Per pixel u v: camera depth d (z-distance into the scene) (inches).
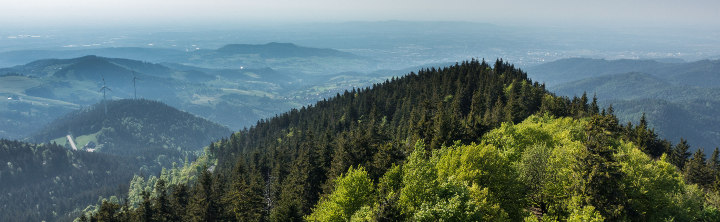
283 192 2910.9
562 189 1788.9
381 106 7691.9
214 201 2874.0
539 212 1995.6
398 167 1988.2
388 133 4921.3
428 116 3809.1
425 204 1433.3
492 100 5610.2
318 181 2965.1
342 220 1744.6
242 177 3599.9
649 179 1798.7
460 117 4896.7
